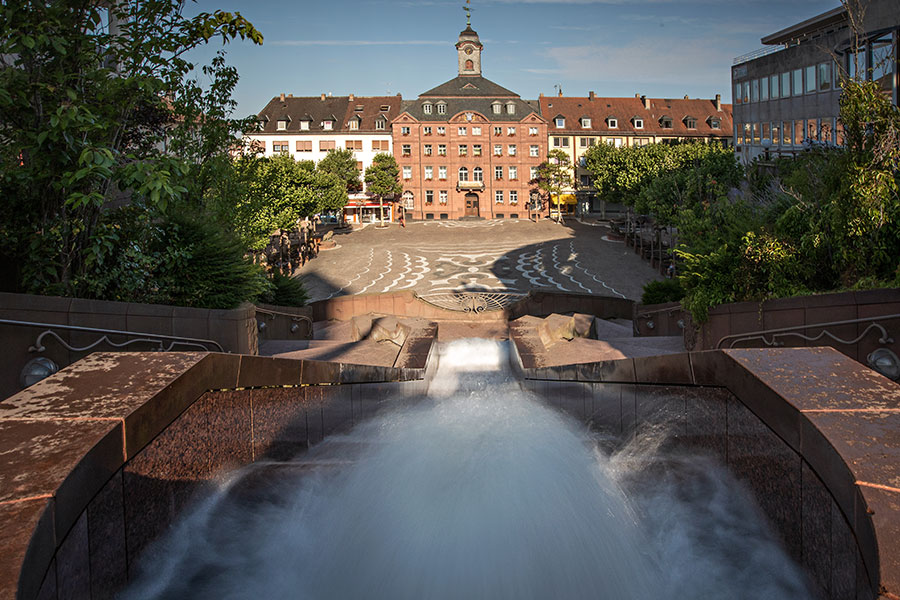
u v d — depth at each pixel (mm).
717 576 3316
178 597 3240
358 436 6535
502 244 62562
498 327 22297
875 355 7035
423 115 93188
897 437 2910
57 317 8141
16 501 2477
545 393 9852
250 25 9273
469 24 96438
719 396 4336
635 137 97375
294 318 18453
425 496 4008
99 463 2953
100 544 2959
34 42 7555
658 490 4477
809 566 3137
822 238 9242
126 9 9383
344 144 95500
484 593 3352
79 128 7957
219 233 11234
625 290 42188
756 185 18266
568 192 96688
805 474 3174
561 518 3725
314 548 3688
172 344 9133
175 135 13812
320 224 83750
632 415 6191
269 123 95812
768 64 43281
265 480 4676
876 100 8570
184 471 3920
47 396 3559
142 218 9781
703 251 12648
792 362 3998
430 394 12148
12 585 2057
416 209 94562
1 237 8508
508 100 93812
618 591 3297
